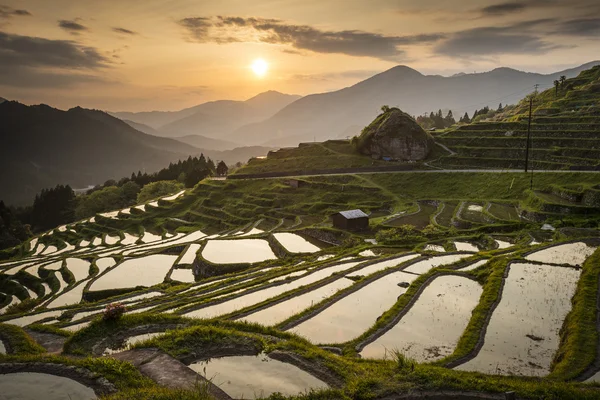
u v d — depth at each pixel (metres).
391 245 59.19
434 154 121.19
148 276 62.25
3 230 147.25
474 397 16.31
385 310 31.34
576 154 95.00
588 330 24.33
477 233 62.53
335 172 125.81
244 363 19.31
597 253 39.25
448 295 33.31
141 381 16.91
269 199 116.69
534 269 37.91
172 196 162.62
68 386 16.58
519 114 143.12
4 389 16.34
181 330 21.80
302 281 42.16
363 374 18.28
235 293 39.22
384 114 137.88
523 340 24.70
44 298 59.34
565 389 16.72
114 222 134.62
